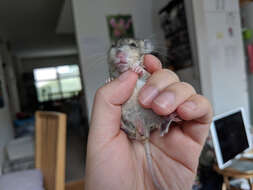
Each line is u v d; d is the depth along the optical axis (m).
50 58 2.12
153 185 0.15
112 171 0.14
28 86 1.89
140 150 0.15
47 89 2.17
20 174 0.31
